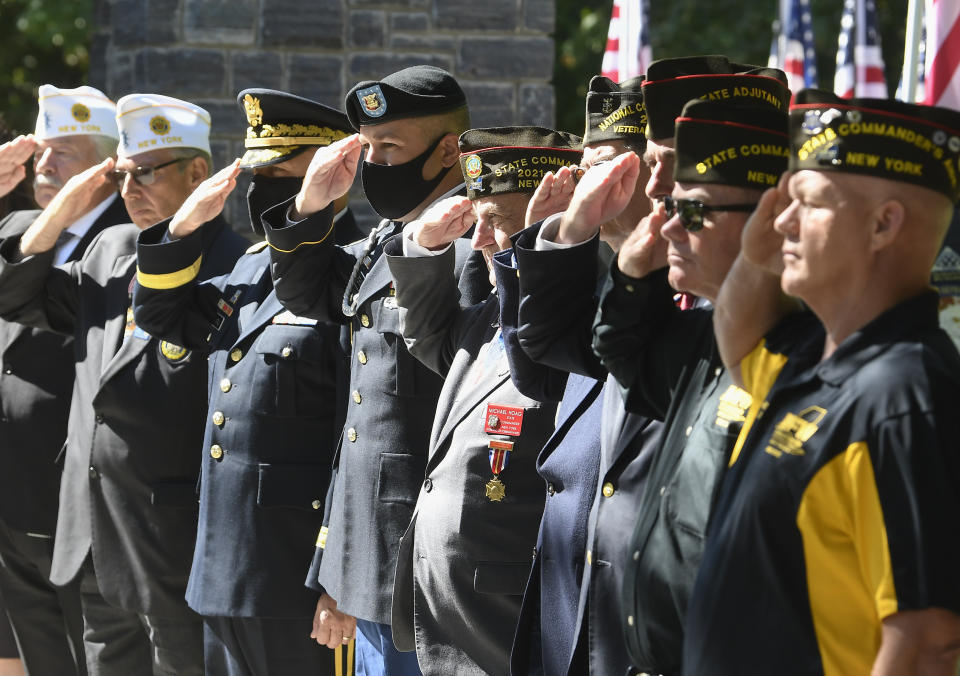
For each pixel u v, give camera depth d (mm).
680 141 5320
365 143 8828
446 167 8828
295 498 9164
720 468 5008
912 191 4332
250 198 10141
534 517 7305
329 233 8945
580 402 6762
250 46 16688
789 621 4406
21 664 12523
